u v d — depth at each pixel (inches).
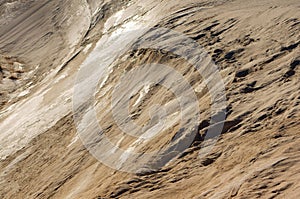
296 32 549.0
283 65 467.2
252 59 529.0
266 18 663.1
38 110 1037.2
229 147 362.0
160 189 346.0
